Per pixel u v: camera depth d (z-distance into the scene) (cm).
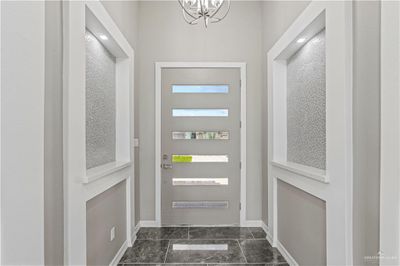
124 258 239
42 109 99
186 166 322
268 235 282
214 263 229
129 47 264
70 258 134
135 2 297
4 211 80
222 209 323
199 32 322
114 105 262
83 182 150
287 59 265
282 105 269
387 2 101
